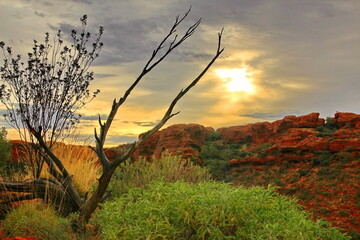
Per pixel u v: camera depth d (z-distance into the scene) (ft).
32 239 12.20
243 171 105.40
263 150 110.83
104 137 15.66
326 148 99.81
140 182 19.75
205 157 112.47
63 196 16.78
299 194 80.38
